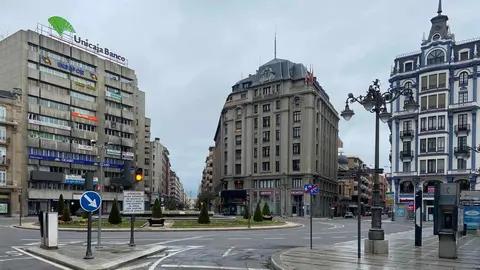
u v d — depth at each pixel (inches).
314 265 443.2
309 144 2829.7
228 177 3213.6
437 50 2251.5
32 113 2345.0
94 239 791.7
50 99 2432.3
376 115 585.6
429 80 2262.6
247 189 3078.2
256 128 3110.2
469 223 1027.3
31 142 2313.0
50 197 2396.7
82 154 2610.7
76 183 2541.8
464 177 2087.8
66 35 2645.2
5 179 2166.6
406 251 597.0
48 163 2409.0
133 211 624.7
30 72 2331.4
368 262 470.3
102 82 2810.0
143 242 734.5
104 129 2792.8
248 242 762.8
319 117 3038.9
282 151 2930.6
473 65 2128.4
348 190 4173.2
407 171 2304.4
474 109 2097.7
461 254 567.8
